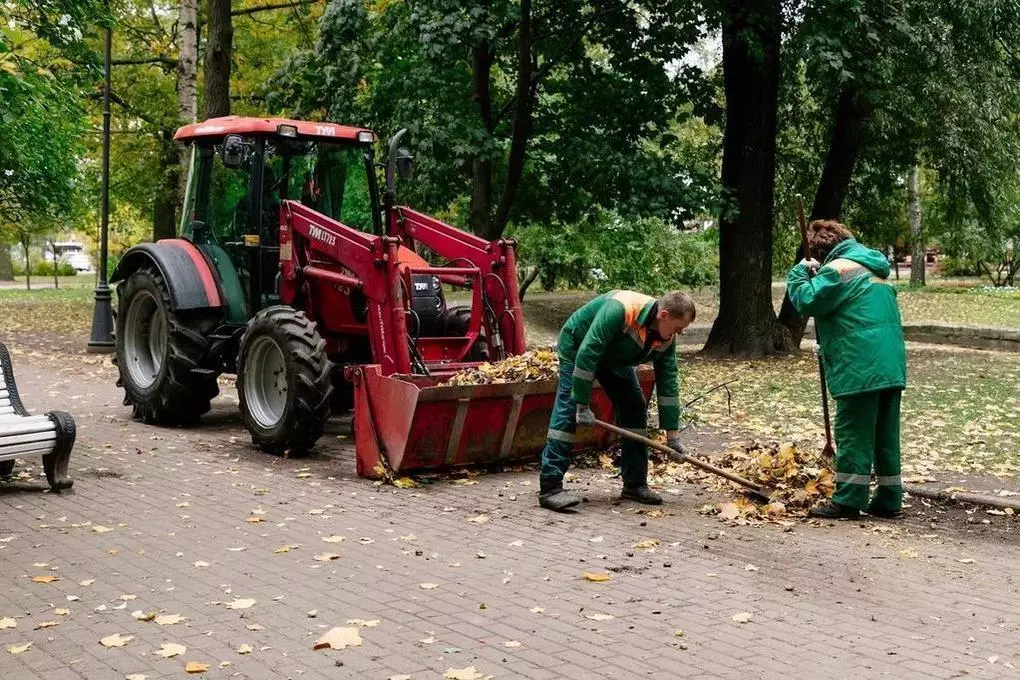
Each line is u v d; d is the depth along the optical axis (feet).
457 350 30.09
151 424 34.35
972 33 54.54
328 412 28.27
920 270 126.11
